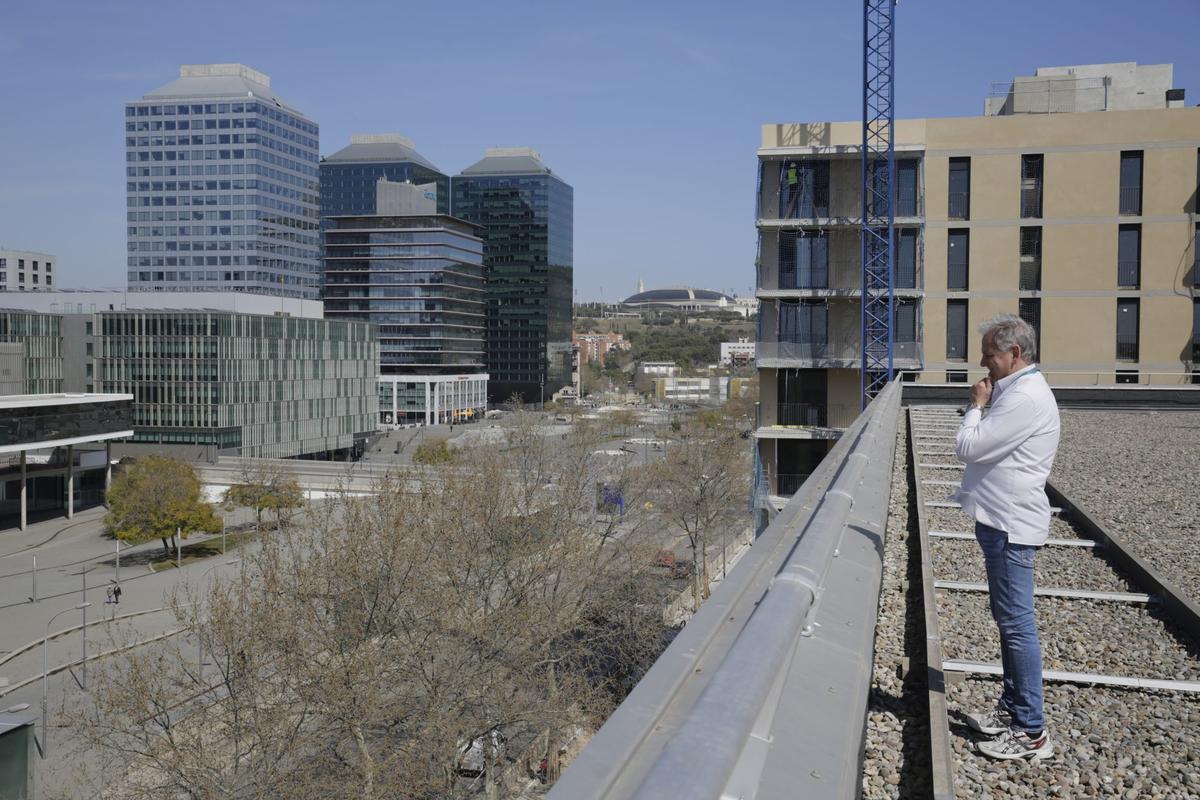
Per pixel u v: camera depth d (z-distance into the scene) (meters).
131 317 92.94
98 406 72.62
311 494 67.25
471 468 41.22
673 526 64.88
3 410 63.34
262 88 154.50
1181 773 3.76
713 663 2.28
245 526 67.50
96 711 25.72
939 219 33.97
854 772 2.35
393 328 154.12
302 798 21.28
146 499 54.44
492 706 25.39
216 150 147.50
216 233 148.00
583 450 48.12
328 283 156.25
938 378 34.03
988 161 33.44
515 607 28.06
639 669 33.50
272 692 23.89
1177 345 32.00
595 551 37.03
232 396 92.38
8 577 51.91
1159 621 6.05
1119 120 32.44
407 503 30.27
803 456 37.53
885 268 35.66
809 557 2.99
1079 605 6.53
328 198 199.88
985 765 3.84
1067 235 32.81
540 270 193.62
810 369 37.38
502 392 194.50
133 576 52.03
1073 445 17.69
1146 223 32.16
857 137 36.06
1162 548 8.39
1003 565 3.96
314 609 25.39
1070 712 4.48
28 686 34.19
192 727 23.47
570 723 28.55
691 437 68.19
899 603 6.74
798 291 36.12
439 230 152.62
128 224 149.75
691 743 1.53
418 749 23.44
